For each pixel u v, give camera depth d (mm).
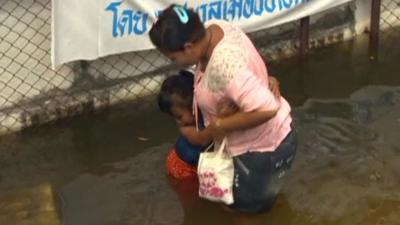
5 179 4293
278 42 5438
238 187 3744
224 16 4879
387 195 4066
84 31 4453
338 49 5613
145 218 3963
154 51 4977
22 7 4457
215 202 4000
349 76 5277
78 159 4480
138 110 4938
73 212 4020
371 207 3982
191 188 4164
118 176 4316
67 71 4734
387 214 3926
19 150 4551
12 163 4438
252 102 3324
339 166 4305
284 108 3691
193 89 3869
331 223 3875
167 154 4508
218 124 3486
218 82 3377
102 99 4914
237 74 3303
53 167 4406
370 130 4633
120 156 4504
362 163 4324
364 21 5688
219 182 3738
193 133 3883
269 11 5031
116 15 4527
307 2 5156
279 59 5469
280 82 5211
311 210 3967
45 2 4512
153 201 4090
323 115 4812
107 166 4414
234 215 3930
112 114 4891
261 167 3641
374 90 5105
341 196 4066
